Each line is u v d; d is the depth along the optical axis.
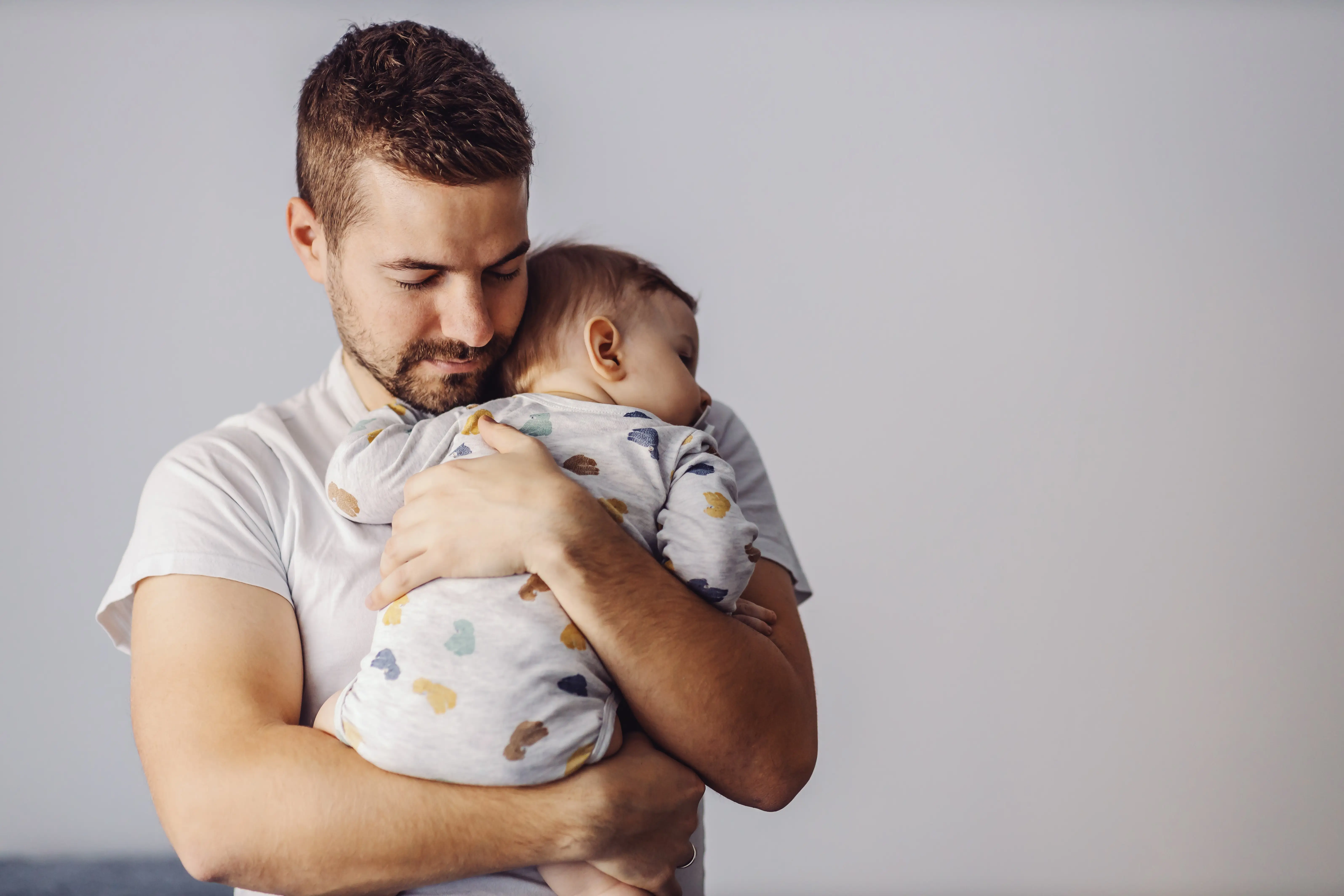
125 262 2.81
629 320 1.15
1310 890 3.02
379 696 0.88
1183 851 3.00
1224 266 3.02
